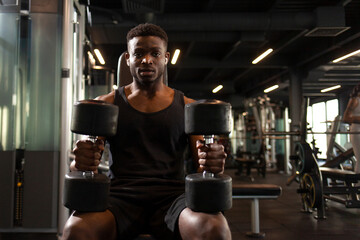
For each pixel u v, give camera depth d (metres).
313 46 7.05
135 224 0.82
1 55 2.58
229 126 0.70
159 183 0.85
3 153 2.47
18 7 2.59
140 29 0.87
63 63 2.40
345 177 3.05
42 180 2.45
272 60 7.97
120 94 0.91
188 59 8.03
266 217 3.17
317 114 10.18
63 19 2.42
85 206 0.68
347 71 7.84
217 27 5.02
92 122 0.66
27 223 2.43
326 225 2.86
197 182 0.68
